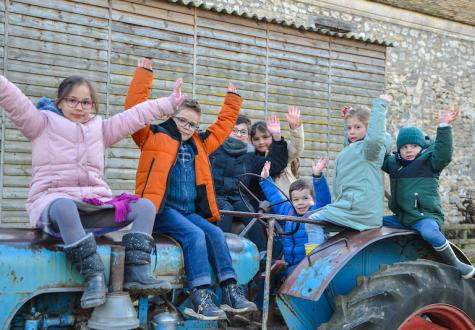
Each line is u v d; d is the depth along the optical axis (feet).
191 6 29.14
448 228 36.17
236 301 10.94
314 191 14.71
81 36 26.22
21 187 24.67
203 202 11.99
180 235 11.09
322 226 12.93
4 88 9.71
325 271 11.55
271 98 32.09
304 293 11.41
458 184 45.19
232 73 30.71
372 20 40.81
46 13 25.34
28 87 24.90
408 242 13.32
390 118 41.34
